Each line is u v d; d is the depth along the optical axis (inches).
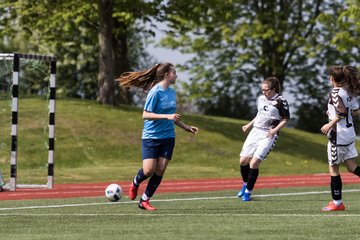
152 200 1453.0
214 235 894.4
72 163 2696.9
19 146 2687.0
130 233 916.6
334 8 4965.6
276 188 1845.5
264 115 1443.2
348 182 2100.1
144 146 1198.9
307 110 4972.9
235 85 5251.0
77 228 971.3
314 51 4982.8
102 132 2979.8
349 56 5142.7
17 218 1091.9
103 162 2743.6
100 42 3410.4
